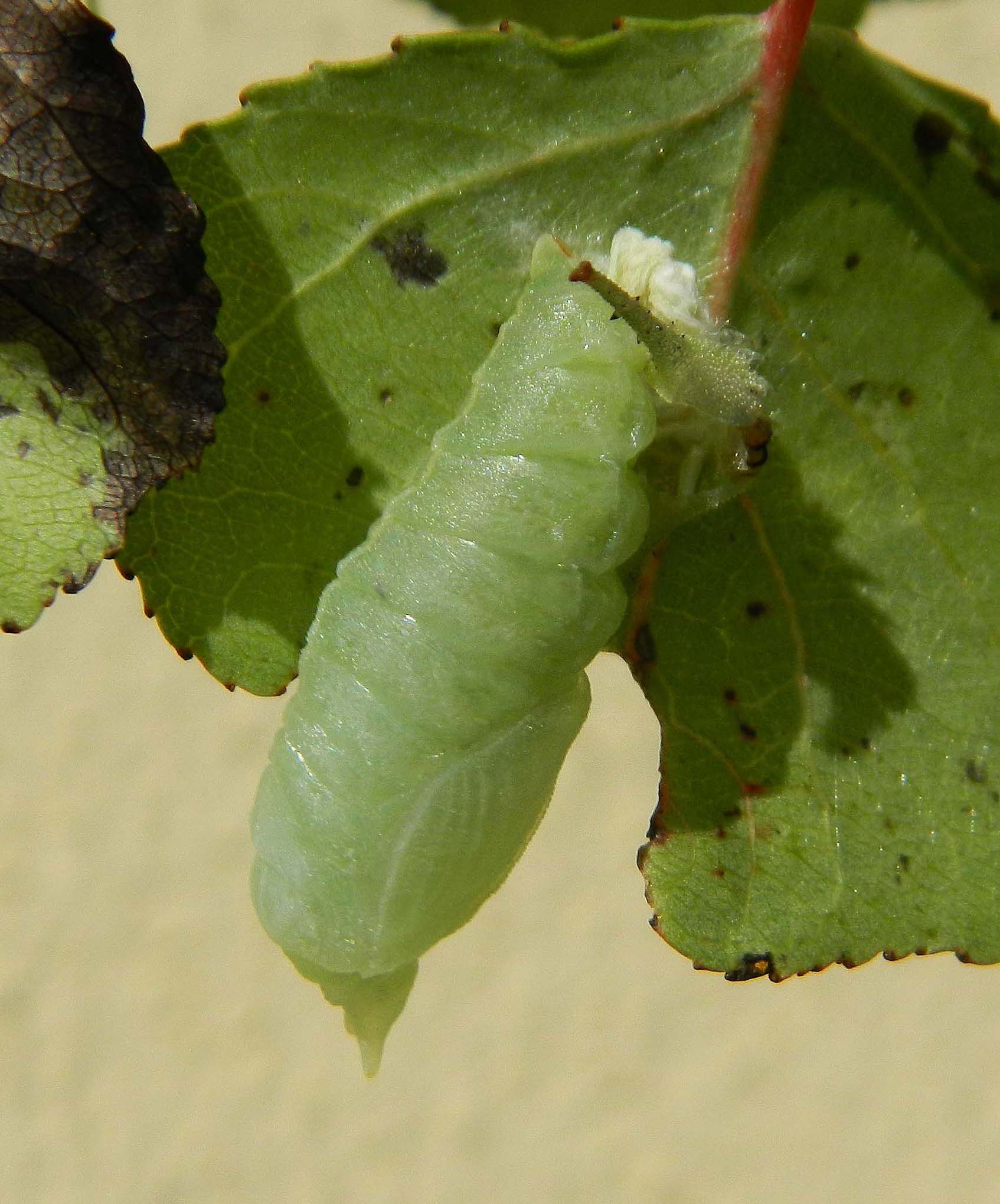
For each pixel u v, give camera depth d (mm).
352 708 204
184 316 202
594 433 204
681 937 209
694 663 210
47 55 200
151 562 207
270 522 207
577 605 204
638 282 205
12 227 201
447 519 204
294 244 206
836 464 209
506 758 205
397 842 204
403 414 207
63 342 202
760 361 208
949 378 208
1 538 204
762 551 209
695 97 206
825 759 210
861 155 207
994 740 210
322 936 205
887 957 210
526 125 206
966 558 210
